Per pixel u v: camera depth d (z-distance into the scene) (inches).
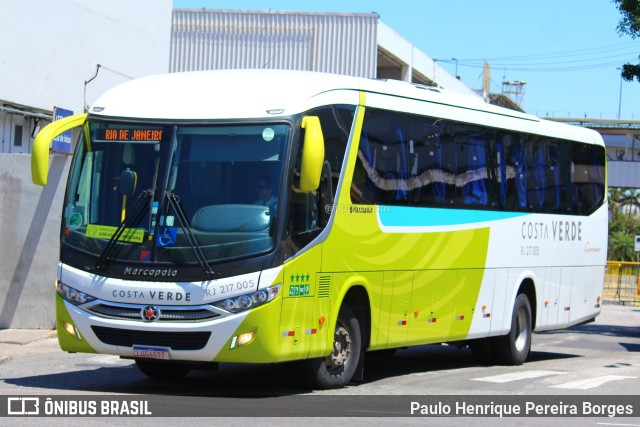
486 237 600.1
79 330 428.5
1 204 687.1
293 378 514.3
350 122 472.1
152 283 414.3
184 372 506.9
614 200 3577.8
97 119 446.3
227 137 427.5
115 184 433.1
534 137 668.1
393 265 505.7
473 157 590.2
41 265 681.6
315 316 441.7
